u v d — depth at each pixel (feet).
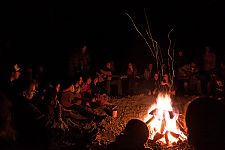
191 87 39.91
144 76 40.57
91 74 41.16
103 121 27.84
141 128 7.61
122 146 7.57
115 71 51.98
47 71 43.83
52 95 23.36
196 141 4.64
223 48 51.26
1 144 8.85
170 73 46.14
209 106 4.66
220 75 38.65
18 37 49.44
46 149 10.28
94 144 21.98
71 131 23.85
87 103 30.40
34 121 14.16
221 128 4.56
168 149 21.61
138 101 35.68
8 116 8.79
